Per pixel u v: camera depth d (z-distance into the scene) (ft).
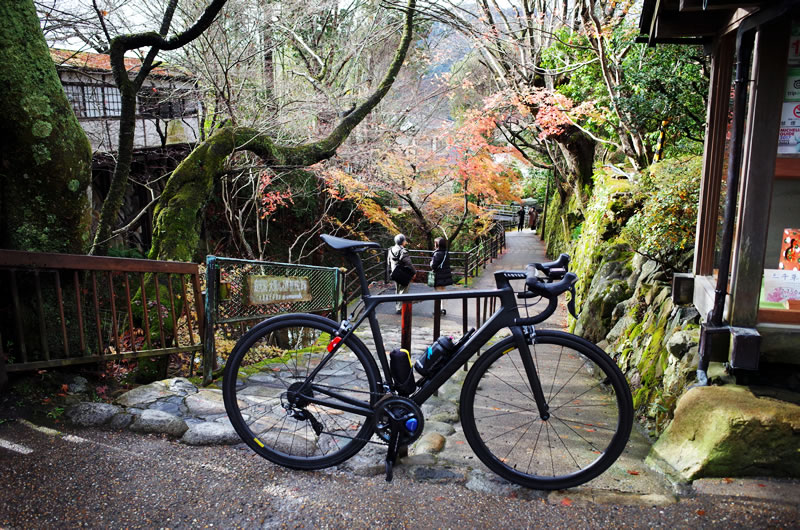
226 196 40.68
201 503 7.59
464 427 8.38
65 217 11.96
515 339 8.27
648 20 12.92
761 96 8.66
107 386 12.07
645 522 7.26
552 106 36.37
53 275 11.67
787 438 8.03
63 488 7.75
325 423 10.41
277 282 15.71
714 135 12.27
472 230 72.08
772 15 8.11
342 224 49.88
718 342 9.48
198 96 30.37
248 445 8.78
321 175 40.75
